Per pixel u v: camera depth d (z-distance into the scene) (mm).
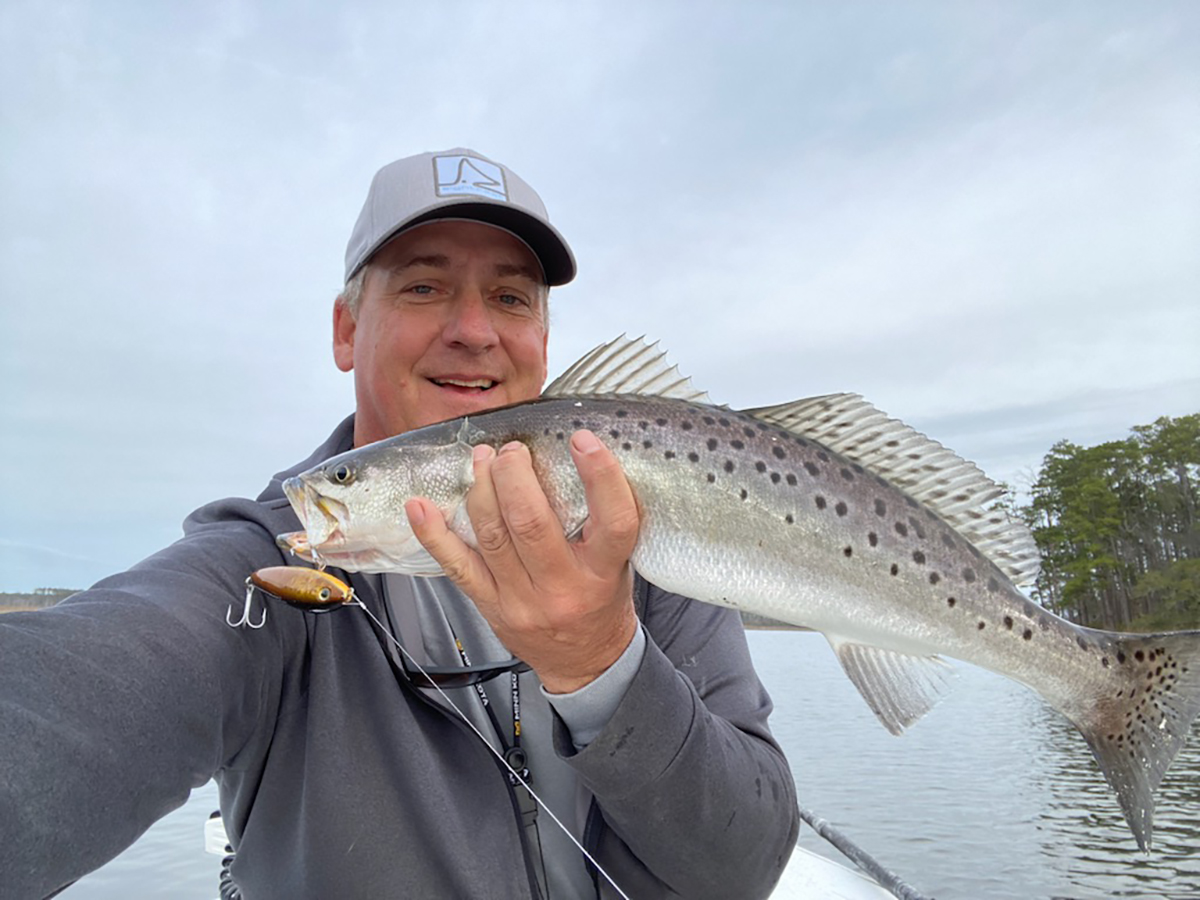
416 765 505
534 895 507
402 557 606
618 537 488
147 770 407
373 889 477
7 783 354
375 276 673
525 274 684
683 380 680
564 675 506
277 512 598
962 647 684
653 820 501
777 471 656
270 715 510
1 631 390
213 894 1282
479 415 645
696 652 638
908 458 698
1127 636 700
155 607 448
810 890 973
